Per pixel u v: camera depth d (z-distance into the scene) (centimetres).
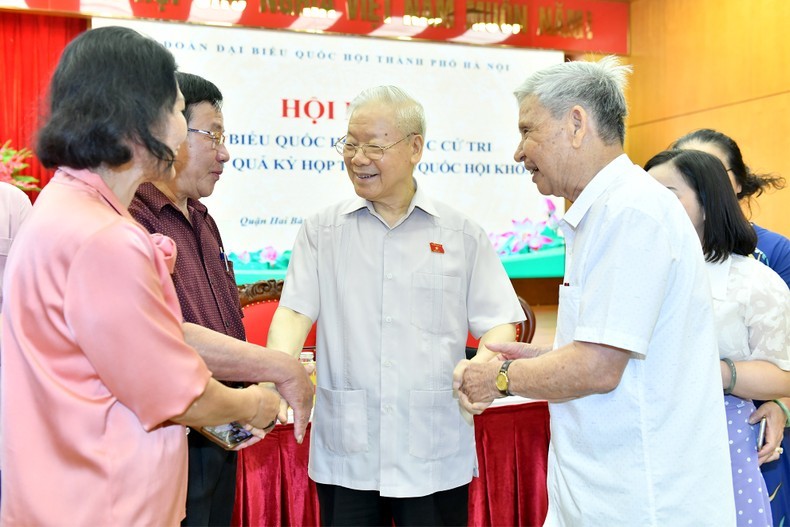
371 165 155
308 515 194
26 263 93
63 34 454
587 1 557
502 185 532
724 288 149
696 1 530
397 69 504
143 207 138
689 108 543
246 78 471
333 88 491
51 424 92
